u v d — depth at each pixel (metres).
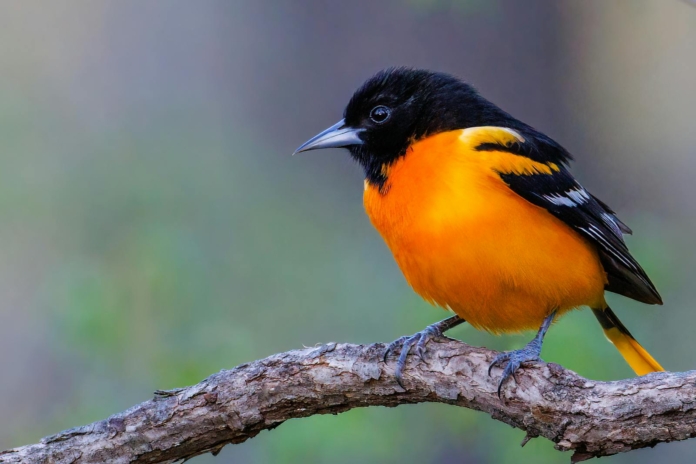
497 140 7.92
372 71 17.50
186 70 18.11
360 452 12.05
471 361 7.06
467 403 7.09
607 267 8.87
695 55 16.12
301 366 7.30
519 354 7.05
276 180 17.33
